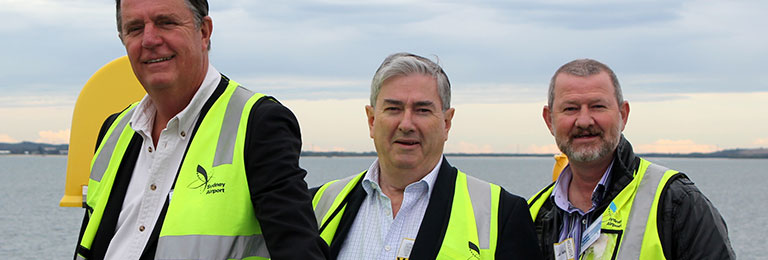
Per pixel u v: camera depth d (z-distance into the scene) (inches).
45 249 1084.5
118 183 127.0
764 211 1877.5
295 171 117.1
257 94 124.3
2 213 1715.1
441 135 159.0
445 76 160.4
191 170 119.0
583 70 178.9
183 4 120.4
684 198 165.3
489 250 152.9
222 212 115.6
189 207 116.3
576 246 179.0
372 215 162.4
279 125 118.5
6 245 1118.4
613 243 170.4
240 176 116.9
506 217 156.4
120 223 123.7
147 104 128.0
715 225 161.9
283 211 112.7
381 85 157.4
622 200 172.9
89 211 134.1
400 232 156.7
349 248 160.4
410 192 158.7
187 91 122.8
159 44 118.7
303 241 112.0
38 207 1945.1
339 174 4778.5
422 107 155.2
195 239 114.1
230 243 115.1
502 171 6186.0
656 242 164.4
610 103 175.8
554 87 183.2
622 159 176.9
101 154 133.8
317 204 173.3
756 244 1175.0
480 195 161.2
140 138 129.3
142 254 116.8
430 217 154.8
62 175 5531.5
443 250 150.9
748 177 5885.8
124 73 197.2
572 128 177.6
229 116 121.5
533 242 156.7
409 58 157.6
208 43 127.1
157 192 120.3
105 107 196.2
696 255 159.8
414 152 155.6
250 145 117.3
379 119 157.3
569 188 187.3
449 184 160.4
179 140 122.0
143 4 119.3
